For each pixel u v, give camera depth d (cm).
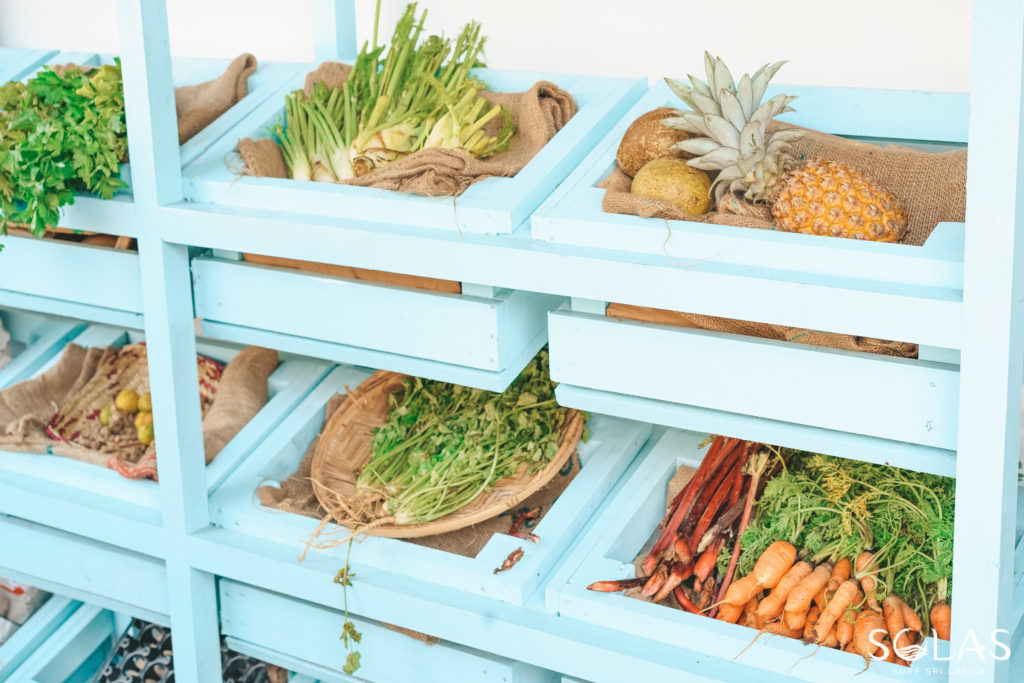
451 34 278
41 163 187
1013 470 143
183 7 301
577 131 193
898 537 184
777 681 167
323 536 204
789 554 184
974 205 128
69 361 268
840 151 181
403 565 197
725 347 158
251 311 196
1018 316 133
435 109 201
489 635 186
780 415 157
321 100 207
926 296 138
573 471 218
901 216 159
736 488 198
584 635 180
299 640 214
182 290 198
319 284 187
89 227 199
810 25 240
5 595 265
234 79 223
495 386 179
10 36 330
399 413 225
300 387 247
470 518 200
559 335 171
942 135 185
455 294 177
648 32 256
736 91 166
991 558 142
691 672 169
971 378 135
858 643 169
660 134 176
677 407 167
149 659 251
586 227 162
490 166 183
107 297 209
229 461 226
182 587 215
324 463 226
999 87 122
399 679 204
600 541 196
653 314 165
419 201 173
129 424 256
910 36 232
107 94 193
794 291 145
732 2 246
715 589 191
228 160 199
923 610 179
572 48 266
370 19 284
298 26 287
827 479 191
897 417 149
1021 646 181
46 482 232
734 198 164
